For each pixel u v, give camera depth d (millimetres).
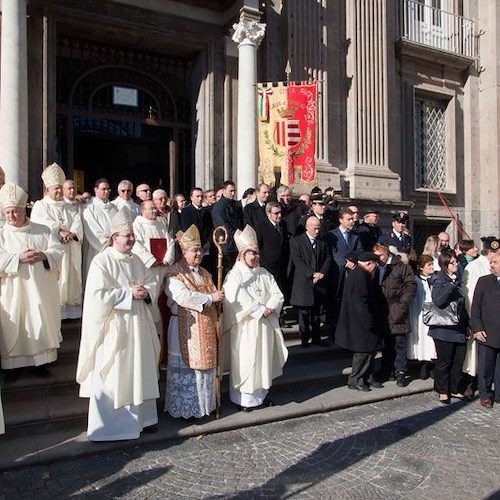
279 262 6797
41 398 4918
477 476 4004
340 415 5305
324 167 9820
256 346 5141
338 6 10422
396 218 7781
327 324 7379
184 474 3967
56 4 7766
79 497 3617
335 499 3637
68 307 5922
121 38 8609
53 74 7801
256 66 8688
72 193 6051
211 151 9070
